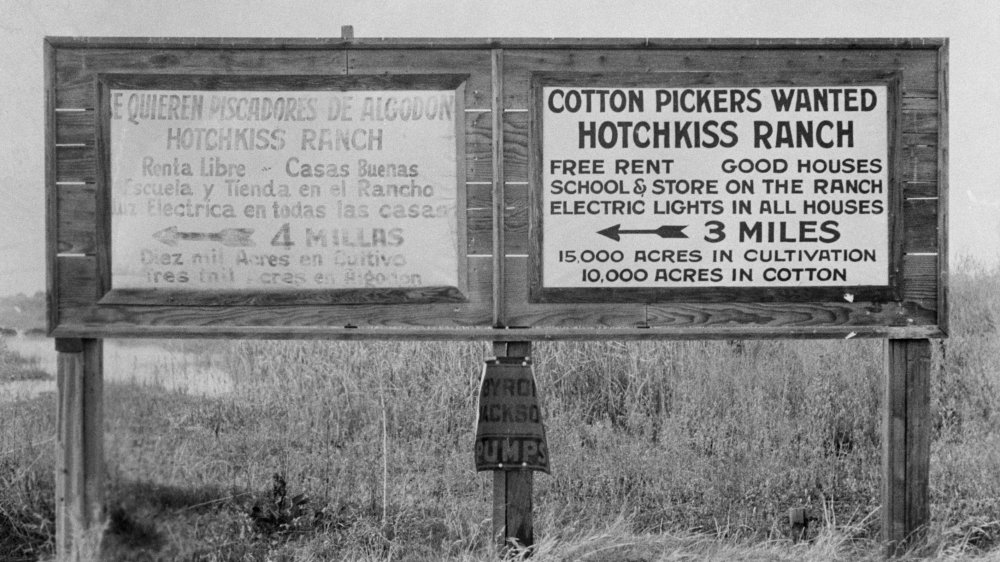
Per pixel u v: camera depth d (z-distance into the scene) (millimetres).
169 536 5684
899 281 5457
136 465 6254
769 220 5445
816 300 5449
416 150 5426
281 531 5965
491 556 5324
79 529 5387
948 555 5492
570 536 5922
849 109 5457
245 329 5383
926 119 5480
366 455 7223
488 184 5438
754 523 6297
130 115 5406
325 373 8305
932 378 8375
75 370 5426
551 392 8422
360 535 5891
